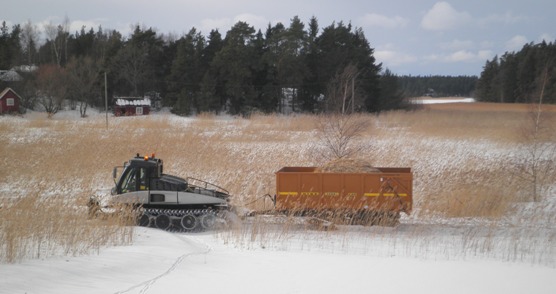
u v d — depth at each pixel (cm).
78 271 1027
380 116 6188
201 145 3469
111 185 2234
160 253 1230
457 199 1956
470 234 1588
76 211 1605
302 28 8169
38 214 1447
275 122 5462
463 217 1847
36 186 2130
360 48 8394
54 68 8250
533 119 2541
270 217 1802
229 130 4822
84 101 7956
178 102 7750
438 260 1280
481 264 1242
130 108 7488
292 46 7900
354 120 3130
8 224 1297
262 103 8069
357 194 1706
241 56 7712
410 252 1369
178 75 8050
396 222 1702
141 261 1144
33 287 905
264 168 2689
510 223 1748
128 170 1669
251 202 1873
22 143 3519
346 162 1841
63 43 10800
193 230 1631
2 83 7869
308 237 1545
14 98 7194
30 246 1195
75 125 5116
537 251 1399
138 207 1620
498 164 2781
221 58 7788
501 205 1903
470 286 1052
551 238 1520
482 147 3553
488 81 15062
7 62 9044
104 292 920
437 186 2262
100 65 8369
